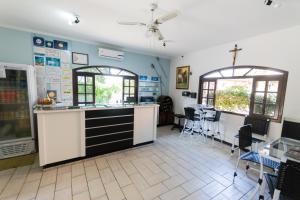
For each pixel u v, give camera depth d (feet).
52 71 12.34
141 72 17.07
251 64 11.10
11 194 6.24
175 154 10.57
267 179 5.47
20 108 9.91
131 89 16.71
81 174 7.78
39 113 7.61
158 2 6.97
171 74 19.08
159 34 8.32
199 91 15.39
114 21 9.22
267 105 10.56
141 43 13.61
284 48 9.39
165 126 18.07
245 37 11.18
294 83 9.04
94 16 8.64
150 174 8.05
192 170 8.61
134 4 7.23
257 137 10.50
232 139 12.41
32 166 8.37
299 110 8.87
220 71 13.51
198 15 8.02
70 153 8.79
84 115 8.96
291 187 4.19
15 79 9.62
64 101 12.96
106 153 10.20
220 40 12.02
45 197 6.14
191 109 13.34
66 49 12.73
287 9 7.06
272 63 9.98
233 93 12.75
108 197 6.29
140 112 11.50
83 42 13.41
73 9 7.91
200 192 6.83
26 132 10.04
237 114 12.04
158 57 18.15
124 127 10.78
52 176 7.51
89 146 9.41
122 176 7.77
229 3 6.80
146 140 12.11
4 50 10.66
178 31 10.32
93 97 14.44
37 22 9.78
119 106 10.34
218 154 10.79
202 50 14.94
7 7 7.84
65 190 6.59
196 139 13.78
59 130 8.29
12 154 9.44
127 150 10.92
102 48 13.94
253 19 8.24
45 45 11.92
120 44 14.20
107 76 15.21
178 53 16.81
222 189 7.09
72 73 13.17
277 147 6.38
